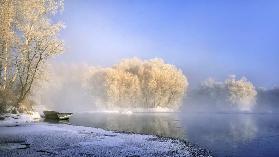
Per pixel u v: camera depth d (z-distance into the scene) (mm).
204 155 26406
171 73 145500
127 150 26578
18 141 29984
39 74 58844
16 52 52906
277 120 78688
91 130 41562
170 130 48688
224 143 35219
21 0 53188
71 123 55531
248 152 29594
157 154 25344
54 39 55531
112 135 36562
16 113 54188
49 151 25234
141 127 52438
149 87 141375
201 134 43781
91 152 25219
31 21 54156
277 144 34625
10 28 52188
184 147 29734
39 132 36938
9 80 54250
